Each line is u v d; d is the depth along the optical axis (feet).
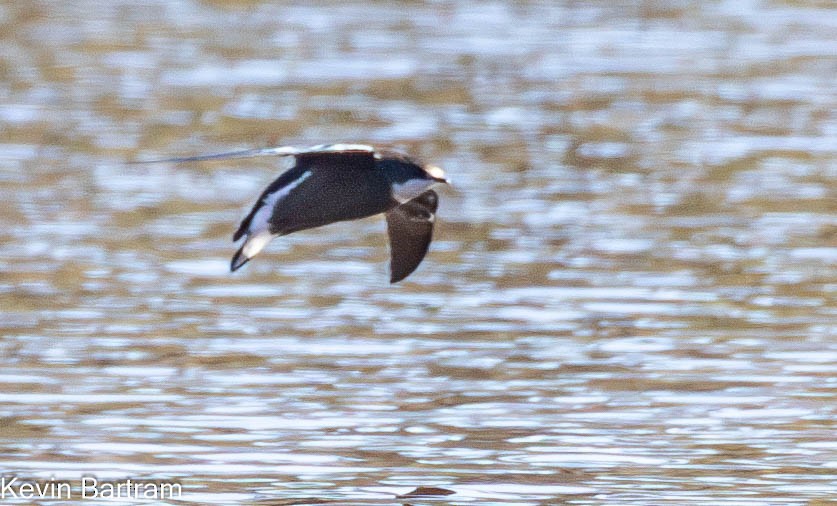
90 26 112.47
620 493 38.11
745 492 38.19
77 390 45.14
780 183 72.08
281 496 37.68
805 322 52.08
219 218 65.98
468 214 66.54
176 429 42.14
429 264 59.06
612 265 58.85
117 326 51.19
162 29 111.96
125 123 83.97
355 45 107.04
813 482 38.78
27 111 86.12
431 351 49.11
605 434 42.14
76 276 56.85
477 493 37.99
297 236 63.67
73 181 71.61
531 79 96.99
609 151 78.79
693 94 92.99
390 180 29.73
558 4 124.06
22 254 59.47
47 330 50.57
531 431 42.34
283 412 43.60
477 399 44.70
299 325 51.57
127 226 64.13
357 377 46.65
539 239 62.59
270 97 91.04
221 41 107.86
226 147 79.20
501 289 55.88
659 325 51.83
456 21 116.16
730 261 59.41
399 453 40.70
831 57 104.58
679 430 42.45
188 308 53.36
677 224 65.00
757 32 113.70
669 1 126.41
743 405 44.29
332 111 87.51
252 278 57.11
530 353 48.96
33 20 114.11
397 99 90.84
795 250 61.00
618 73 99.04
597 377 46.70
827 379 46.50
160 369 47.09
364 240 63.26
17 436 41.47
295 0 124.77
